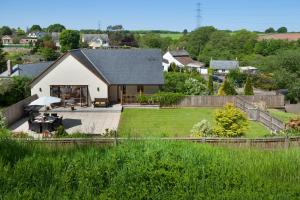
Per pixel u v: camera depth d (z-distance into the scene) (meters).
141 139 12.13
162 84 38.28
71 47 126.31
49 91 36.97
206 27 128.62
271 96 40.03
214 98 38.31
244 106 34.62
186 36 138.50
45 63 54.25
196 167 9.23
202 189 8.14
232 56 108.19
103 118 31.73
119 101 39.03
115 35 148.75
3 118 24.38
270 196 7.73
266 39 112.50
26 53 110.12
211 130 20.80
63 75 36.84
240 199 7.67
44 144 12.02
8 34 183.88
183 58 98.88
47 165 9.20
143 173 8.68
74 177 8.55
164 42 140.00
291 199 7.76
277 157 10.44
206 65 110.12
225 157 10.27
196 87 41.94
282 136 15.54
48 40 131.62
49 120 27.02
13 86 36.28
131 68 39.56
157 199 7.77
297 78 47.00
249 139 14.05
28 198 7.39
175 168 9.12
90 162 9.52
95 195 7.96
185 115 33.50
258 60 78.75
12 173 8.64
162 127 28.39
